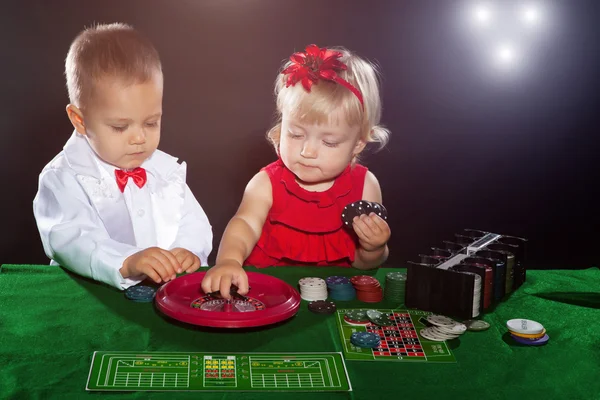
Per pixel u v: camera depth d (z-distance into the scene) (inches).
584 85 212.5
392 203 201.0
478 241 95.3
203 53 207.9
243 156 205.6
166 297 80.4
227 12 207.5
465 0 210.4
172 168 122.6
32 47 191.5
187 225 118.3
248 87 208.7
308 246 111.3
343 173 111.2
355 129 100.0
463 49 212.5
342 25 211.2
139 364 67.5
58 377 65.0
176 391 63.2
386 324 77.5
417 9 209.8
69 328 75.4
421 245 189.8
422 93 213.3
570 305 87.5
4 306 81.1
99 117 100.0
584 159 212.2
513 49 210.8
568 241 192.9
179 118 208.1
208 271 84.7
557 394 65.2
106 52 98.3
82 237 93.9
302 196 108.8
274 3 206.5
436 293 82.3
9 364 67.1
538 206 203.5
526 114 213.5
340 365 68.7
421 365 69.5
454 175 210.1
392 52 211.3
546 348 74.3
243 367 67.6
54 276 92.0
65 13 192.9
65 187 103.0
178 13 204.5
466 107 214.1
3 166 188.1
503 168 210.2
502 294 88.9
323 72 95.2
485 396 64.4
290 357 69.7
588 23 209.0
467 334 77.2
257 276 88.4
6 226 181.8
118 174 113.5
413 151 213.0
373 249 101.7
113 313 79.7
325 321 78.6
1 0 189.0
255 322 74.3
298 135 99.3
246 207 108.3
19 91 191.8
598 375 68.9
